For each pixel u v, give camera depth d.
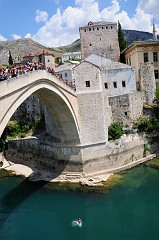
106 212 39.97
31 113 81.56
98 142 52.12
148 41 67.69
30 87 36.75
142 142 58.12
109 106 58.38
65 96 46.62
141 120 59.50
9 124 81.31
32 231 36.75
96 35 87.56
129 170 53.59
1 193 49.12
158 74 69.00
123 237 33.75
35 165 61.91
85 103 51.62
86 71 51.75
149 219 37.41
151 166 54.41
